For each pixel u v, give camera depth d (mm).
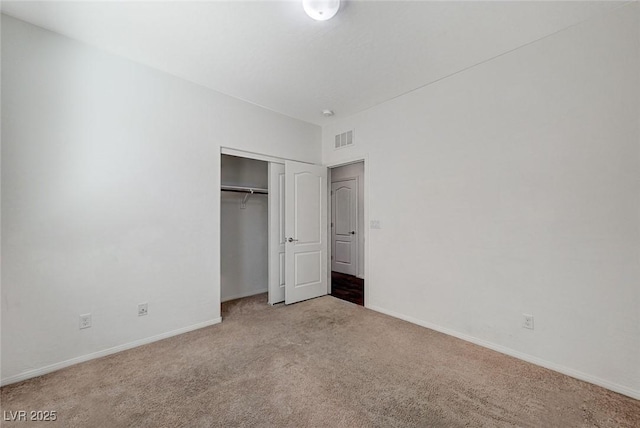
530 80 2281
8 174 1977
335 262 5934
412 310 3119
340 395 1854
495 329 2477
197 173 2945
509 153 2400
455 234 2756
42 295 2096
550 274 2184
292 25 2045
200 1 1808
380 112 3451
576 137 2064
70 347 2209
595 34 1981
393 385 1963
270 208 3707
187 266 2867
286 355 2379
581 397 1838
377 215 3484
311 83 2938
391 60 2510
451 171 2785
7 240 1974
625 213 1876
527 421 1629
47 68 2119
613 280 1920
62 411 1700
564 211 2119
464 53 2406
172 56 2455
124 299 2475
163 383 1980
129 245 2502
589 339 2010
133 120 2527
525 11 1909
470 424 1604
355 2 1810
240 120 3314
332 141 4102
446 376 2072
